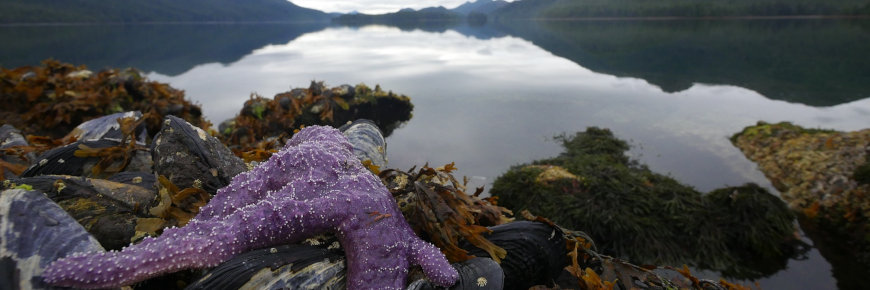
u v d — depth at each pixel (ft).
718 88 5.84
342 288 0.86
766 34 13.79
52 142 1.70
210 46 12.50
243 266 0.80
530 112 4.46
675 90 5.66
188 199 1.06
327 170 0.96
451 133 3.78
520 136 3.71
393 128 3.95
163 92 3.98
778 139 3.45
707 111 4.64
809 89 5.86
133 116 1.92
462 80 6.20
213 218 0.82
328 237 0.95
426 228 1.06
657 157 3.34
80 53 10.19
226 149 1.28
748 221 2.23
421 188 1.12
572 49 10.64
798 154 3.10
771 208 2.28
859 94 5.53
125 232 0.96
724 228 2.24
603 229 2.27
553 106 4.73
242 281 0.79
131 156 1.39
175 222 1.01
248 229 0.78
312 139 1.18
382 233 0.83
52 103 3.26
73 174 1.32
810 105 5.01
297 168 0.96
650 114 4.48
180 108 3.56
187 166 1.13
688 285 1.34
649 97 5.24
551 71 7.04
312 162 0.97
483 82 6.04
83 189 1.01
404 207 1.15
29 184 0.97
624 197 2.42
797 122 4.31
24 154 1.57
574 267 1.21
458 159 3.19
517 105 4.74
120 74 4.20
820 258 2.14
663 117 4.38
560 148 3.44
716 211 2.33
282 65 7.94
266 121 3.74
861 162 2.68
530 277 1.14
